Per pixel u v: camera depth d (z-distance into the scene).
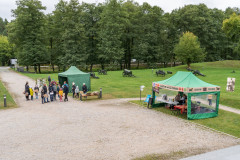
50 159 8.42
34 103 19.14
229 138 10.98
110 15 55.31
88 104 18.73
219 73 43.12
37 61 52.56
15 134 11.20
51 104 18.72
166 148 9.56
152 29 60.12
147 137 10.91
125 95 22.69
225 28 52.12
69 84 24.64
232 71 46.34
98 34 59.00
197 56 50.84
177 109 16.59
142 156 8.73
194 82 15.51
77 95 21.95
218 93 15.16
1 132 11.48
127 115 15.10
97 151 9.18
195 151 9.30
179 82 15.71
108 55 55.47
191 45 50.41
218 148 9.66
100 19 60.12
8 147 9.57
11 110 16.52
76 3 55.47
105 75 41.72
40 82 28.62
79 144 9.93
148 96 18.31
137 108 17.28
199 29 62.81
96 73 45.91
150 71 50.16
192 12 60.25
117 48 57.38
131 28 62.28
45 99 20.94
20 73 49.72
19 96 22.45
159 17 61.25
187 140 10.58
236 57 75.25
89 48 61.41
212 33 65.94
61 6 56.69
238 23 49.25
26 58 51.62
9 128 12.16
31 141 10.27
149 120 13.95
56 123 13.14
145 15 59.62
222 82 30.81
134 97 21.89
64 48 54.78
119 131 11.77
